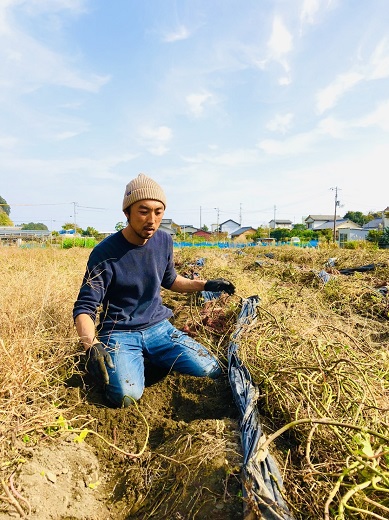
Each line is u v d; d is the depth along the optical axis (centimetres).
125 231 273
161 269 291
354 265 923
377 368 258
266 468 156
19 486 169
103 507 182
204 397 257
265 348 272
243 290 466
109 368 252
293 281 715
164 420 236
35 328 286
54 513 166
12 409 202
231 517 153
